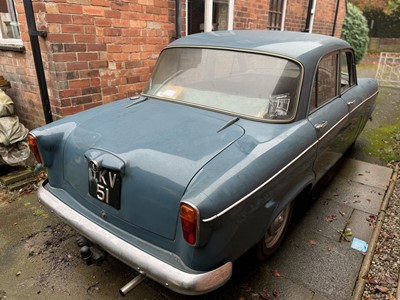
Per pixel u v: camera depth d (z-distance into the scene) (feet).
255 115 7.41
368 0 72.90
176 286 5.24
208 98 8.13
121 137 6.56
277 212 6.93
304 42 8.93
